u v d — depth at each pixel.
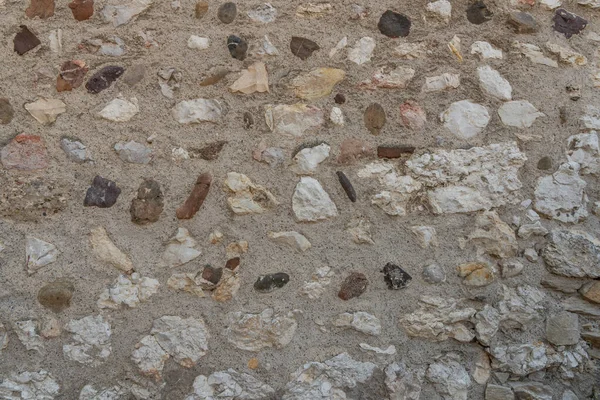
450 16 2.36
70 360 2.12
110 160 2.18
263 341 2.20
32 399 2.09
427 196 2.28
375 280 2.25
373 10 2.33
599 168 2.34
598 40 2.41
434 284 2.26
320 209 2.24
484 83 2.35
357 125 2.29
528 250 2.30
